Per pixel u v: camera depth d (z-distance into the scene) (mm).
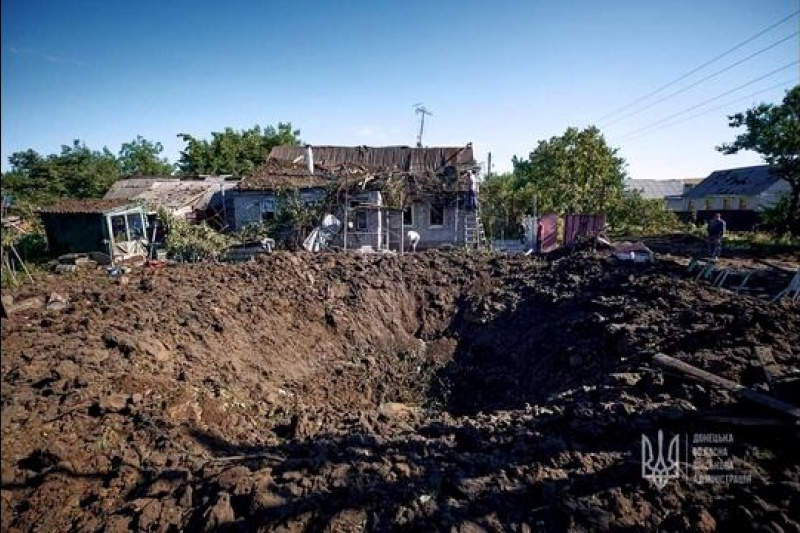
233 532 3852
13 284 11391
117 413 5562
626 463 4500
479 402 8961
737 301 8938
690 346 7066
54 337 7230
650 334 7832
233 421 6180
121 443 5113
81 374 6094
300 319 10547
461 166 20609
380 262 13906
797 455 4535
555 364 8734
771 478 4293
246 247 16812
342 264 13508
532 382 8805
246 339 8875
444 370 10305
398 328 11750
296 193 18797
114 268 13938
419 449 5055
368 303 11898
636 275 11586
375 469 4578
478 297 12531
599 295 10703
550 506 3984
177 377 6797
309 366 9398
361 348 10609
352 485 4301
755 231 21203
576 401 6254
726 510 3910
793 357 6285
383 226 19219
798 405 5109
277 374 8547
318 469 4621
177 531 3941
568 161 26422
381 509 4008
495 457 4805
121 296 9594
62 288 10828
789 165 18344
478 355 10664
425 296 12820
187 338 7965
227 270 12297
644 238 19531
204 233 16906
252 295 10664
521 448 4883
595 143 25781
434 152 22984
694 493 4121
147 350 7066
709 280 10945
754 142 18891
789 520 3752
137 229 20172
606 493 4121
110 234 17688
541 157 29172
